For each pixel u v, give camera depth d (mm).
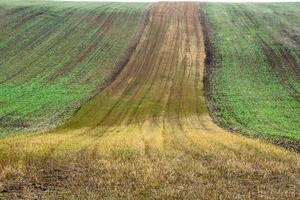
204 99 39375
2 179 14492
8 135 26594
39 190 13695
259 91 43000
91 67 50875
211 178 15625
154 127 29250
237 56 54438
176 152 19719
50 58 53906
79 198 13086
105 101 38281
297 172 16766
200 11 74875
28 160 17109
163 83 44938
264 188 14656
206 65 51344
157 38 60688
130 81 45812
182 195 13555
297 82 46656
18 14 69812
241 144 22156
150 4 81312
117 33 62750
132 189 14008
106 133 26828
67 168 16328
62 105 36875
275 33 63531
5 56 54375
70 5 78375
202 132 27422
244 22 68812
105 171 16047
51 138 23531
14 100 38625
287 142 25125
